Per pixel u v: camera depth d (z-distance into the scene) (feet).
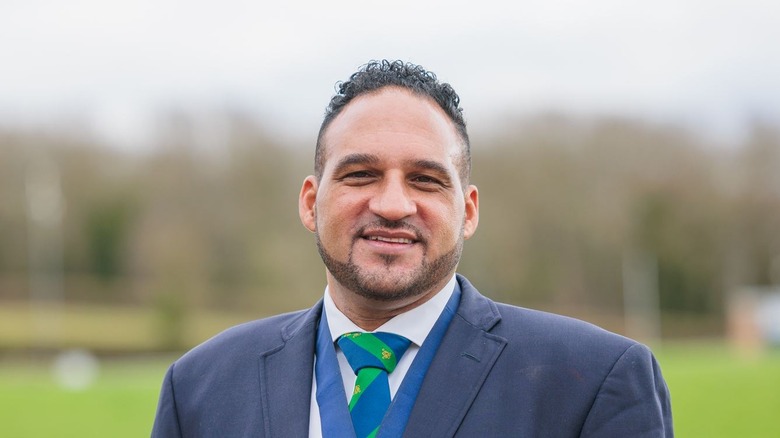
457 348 10.85
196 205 223.71
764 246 203.10
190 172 224.33
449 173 10.68
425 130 10.66
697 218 202.90
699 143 210.59
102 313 222.48
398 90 10.88
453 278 11.52
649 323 200.44
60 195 222.69
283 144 223.71
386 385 10.69
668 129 210.79
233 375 11.60
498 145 204.33
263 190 221.05
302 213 11.80
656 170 205.05
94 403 70.38
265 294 218.59
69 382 92.99
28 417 64.59
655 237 202.80
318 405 10.84
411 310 10.97
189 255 219.82
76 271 224.74
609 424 10.36
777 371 71.26
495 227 199.00
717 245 203.10
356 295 10.73
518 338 10.98
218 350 12.02
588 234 201.57
